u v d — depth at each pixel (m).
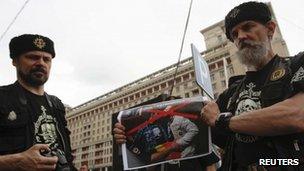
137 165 1.89
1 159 1.71
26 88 2.41
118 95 83.38
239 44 1.82
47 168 1.75
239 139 1.70
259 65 1.80
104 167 74.19
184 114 1.95
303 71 1.46
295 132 1.40
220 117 1.60
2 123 2.03
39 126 2.22
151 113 2.03
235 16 1.83
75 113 96.56
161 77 70.88
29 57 2.41
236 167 1.72
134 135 1.99
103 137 82.62
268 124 1.40
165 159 1.86
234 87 2.02
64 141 2.38
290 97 1.47
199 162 2.90
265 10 1.81
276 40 32.38
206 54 56.28
